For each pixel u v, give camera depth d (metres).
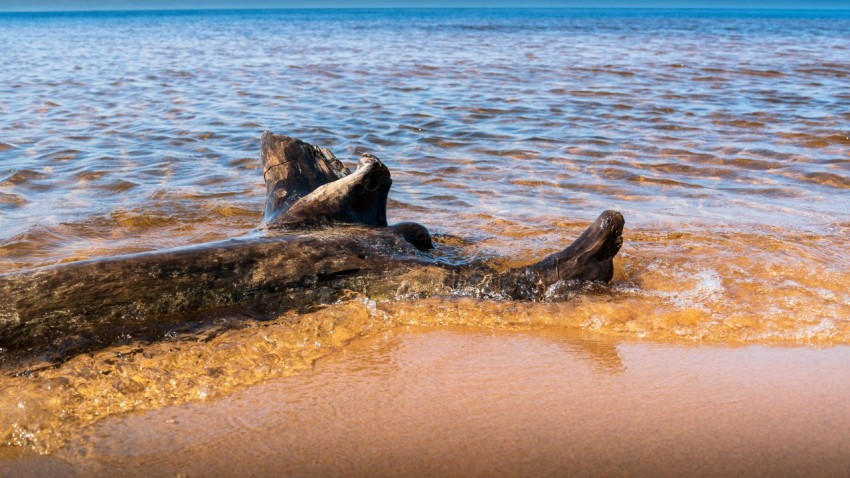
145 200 7.72
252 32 55.56
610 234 5.18
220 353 4.29
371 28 60.81
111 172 8.95
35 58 27.77
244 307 4.78
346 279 5.05
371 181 5.70
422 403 3.76
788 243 6.21
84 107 14.35
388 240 5.40
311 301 4.91
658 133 11.63
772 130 11.79
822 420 3.54
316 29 60.19
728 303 4.98
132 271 4.57
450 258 5.89
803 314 4.79
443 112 13.66
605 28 57.75
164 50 32.72
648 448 3.31
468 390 3.89
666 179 8.77
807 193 8.16
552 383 3.96
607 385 3.93
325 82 18.61
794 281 5.37
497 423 3.54
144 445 3.42
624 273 5.55
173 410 3.74
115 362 4.16
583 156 10.01
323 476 3.14
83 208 7.45
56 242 6.39
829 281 5.36
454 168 9.38
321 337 4.55
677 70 21.36
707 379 3.99
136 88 17.58
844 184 8.53
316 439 3.43
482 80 18.89
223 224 6.98
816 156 9.93
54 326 4.32
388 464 3.21
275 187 6.07
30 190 8.16
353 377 4.07
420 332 4.68
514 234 6.65
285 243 5.04
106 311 4.46
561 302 5.02
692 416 3.59
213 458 3.29
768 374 4.04
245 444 3.40
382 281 5.09
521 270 5.23
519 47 32.41
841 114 13.29
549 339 4.57
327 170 6.31
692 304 4.97
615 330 4.68
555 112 13.69
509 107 14.27
